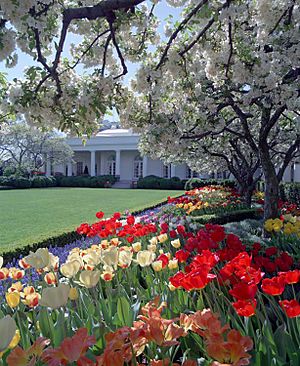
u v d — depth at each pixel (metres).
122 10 2.96
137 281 2.86
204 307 2.03
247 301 1.59
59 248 5.76
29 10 2.28
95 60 3.84
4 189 32.88
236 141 9.99
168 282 2.37
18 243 5.59
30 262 1.83
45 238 5.98
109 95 3.30
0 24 2.21
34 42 2.46
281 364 1.42
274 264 2.57
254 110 6.60
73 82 3.37
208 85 4.73
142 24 3.45
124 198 21.14
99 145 39.88
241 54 3.93
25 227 9.77
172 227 5.43
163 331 1.29
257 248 3.00
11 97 2.90
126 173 40.75
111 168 42.41
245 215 9.06
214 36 4.37
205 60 4.64
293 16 3.96
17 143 38.09
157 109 4.58
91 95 3.04
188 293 2.09
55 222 10.81
